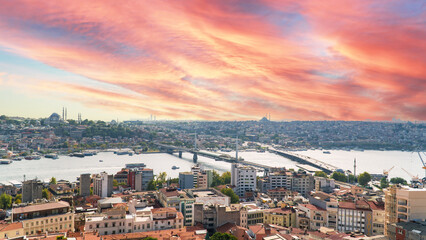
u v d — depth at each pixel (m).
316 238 185.62
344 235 181.88
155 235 191.50
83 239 166.50
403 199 179.25
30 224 180.50
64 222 192.12
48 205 194.62
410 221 173.00
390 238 165.88
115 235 191.00
